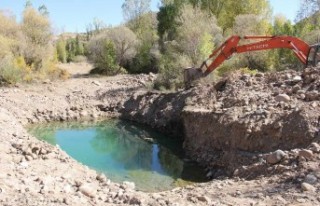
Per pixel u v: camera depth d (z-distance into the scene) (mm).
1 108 18312
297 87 12508
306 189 6676
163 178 11266
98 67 32625
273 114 10797
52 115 20656
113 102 22500
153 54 31578
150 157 13781
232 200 6625
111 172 12000
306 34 23422
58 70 29594
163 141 16156
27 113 20188
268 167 8531
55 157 10008
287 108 11141
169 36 31844
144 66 32281
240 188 7555
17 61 27062
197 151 12906
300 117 10062
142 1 41594
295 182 7230
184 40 23328
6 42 27438
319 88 11898
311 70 13109
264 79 14633
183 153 13812
